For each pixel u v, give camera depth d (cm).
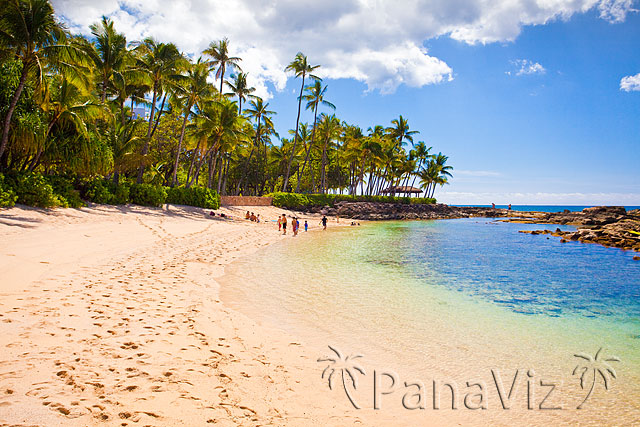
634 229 3303
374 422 400
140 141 3055
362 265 1580
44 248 1201
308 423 379
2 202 1694
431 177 9431
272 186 7325
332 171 7838
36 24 1856
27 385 379
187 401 388
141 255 1390
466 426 409
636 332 777
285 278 1226
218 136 4006
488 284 1282
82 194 2575
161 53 3300
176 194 3647
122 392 390
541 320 859
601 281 1377
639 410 457
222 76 4478
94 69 2831
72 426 312
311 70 5862
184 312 751
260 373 496
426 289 1154
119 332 585
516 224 5441
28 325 566
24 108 2066
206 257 1529
